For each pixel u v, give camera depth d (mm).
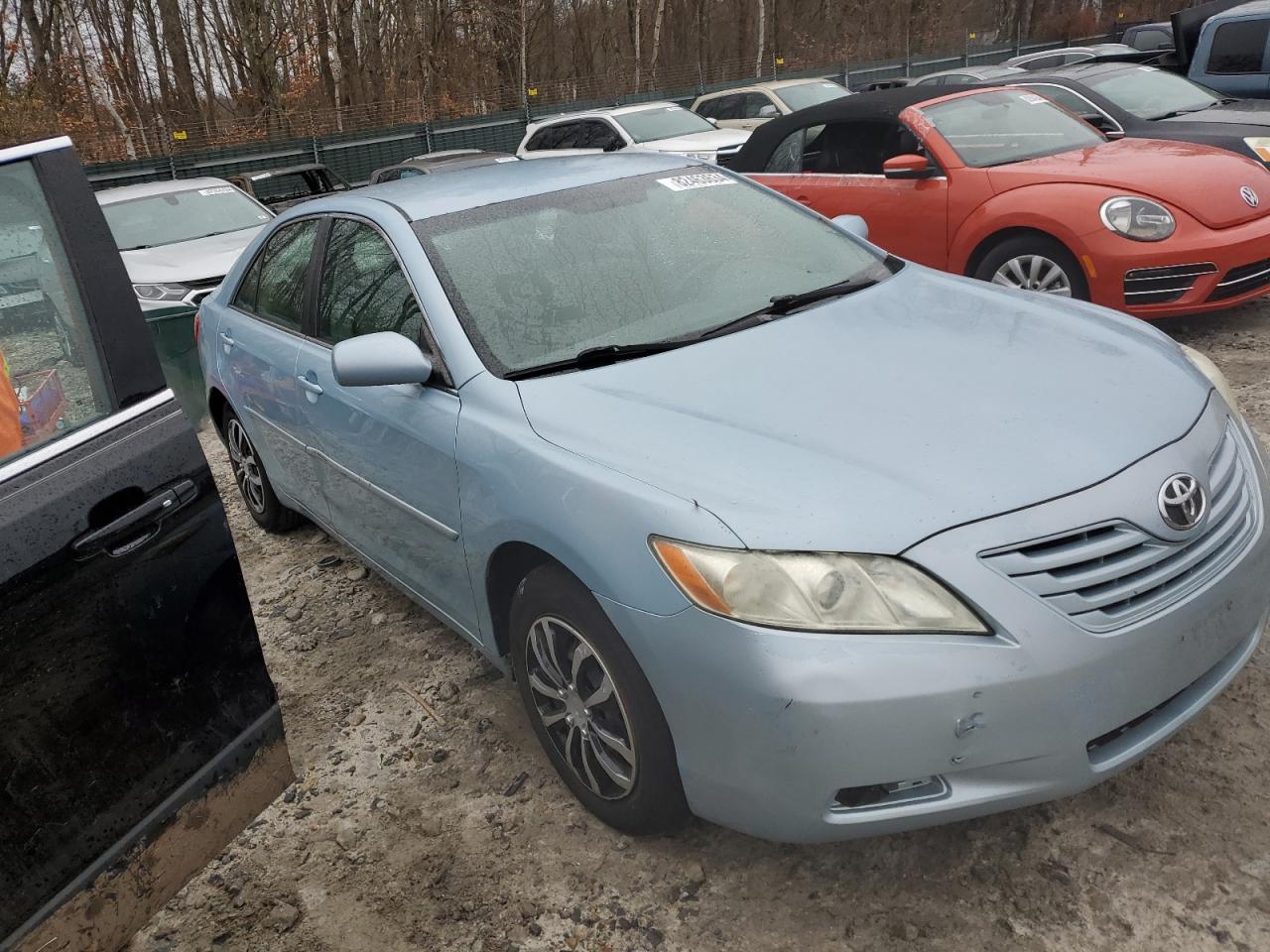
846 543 1952
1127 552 2053
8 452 1792
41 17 25312
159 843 1954
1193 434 2291
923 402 2328
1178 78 8992
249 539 4797
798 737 1922
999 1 39312
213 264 8078
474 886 2453
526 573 2686
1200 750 2549
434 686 3334
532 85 30219
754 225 3402
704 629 1998
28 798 1731
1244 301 5504
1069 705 1941
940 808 1974
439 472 2746
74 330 1942
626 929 2264
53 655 1778
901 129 6508
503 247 3066
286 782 2250
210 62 28281
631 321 2893
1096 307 3092
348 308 3352
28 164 1937
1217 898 2135
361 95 29016
